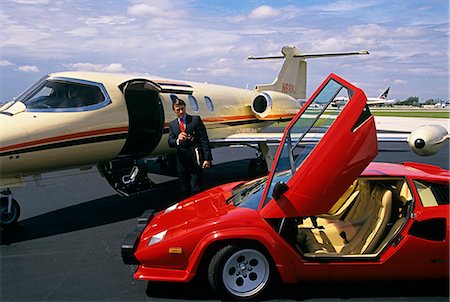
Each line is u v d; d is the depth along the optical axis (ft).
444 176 13.24
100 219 21.81
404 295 12.53
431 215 11.93
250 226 11.76
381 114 186.29
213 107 34.53
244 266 12.12
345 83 12.20
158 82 29.43
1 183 19.56
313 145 12.20
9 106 20.94
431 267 12.01
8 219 19.74
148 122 27.81
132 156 26.37
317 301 12.15
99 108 22.82
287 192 11.86
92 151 22.80
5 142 18.65
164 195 27.58
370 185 14.37
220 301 12.24
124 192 24.38
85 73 23.95
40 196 27.30
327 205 12.05
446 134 16.70
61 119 21.08
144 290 13.08
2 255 16.51
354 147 11.79
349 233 14.02
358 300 12.21
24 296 12.80
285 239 11.88
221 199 14.64
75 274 14.52
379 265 11.87
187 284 13.32
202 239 11.71
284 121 40.98
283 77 50.72
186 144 20.99
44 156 20.42
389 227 12.94
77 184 31.40
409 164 15.88
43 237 18.81
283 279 11.89
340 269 11.88
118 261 15.76
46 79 22.29
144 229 13.74
